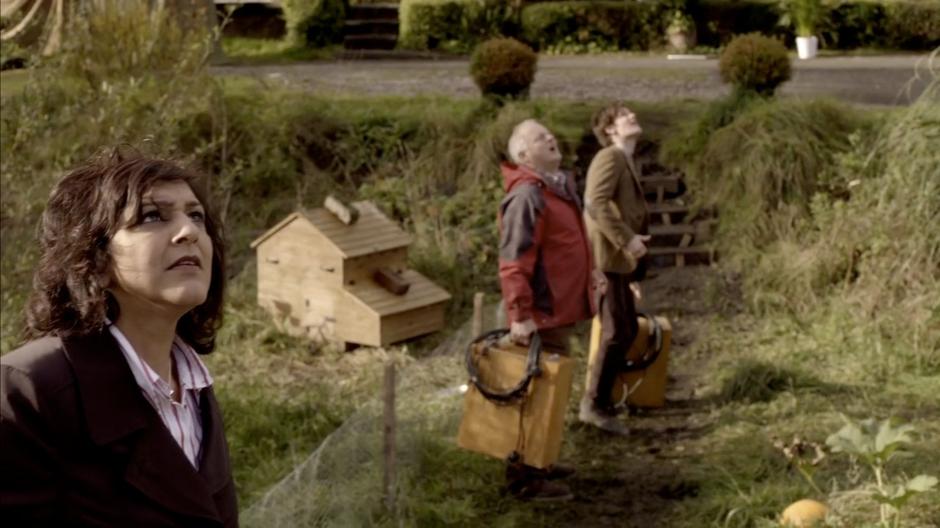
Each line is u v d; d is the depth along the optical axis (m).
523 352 6.02
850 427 5.27
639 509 6.11
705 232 10.09
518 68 11.38
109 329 2.26
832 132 10.32
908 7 17.45
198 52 11.35
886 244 8.80
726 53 11.02
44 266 2.27
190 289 2.26
